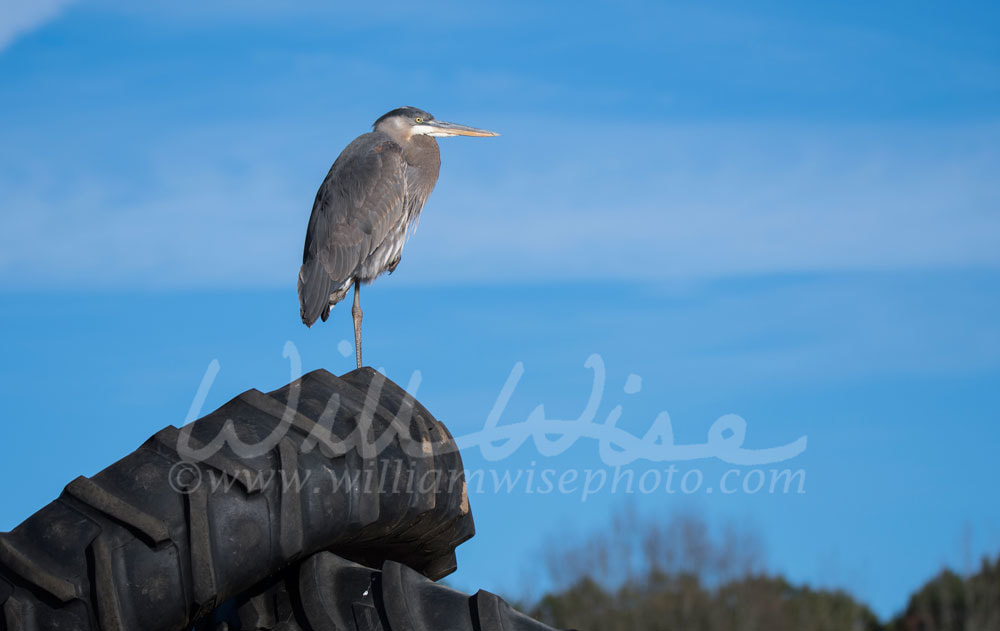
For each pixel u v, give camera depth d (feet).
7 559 20.51
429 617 22.26
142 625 20.54
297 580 23.44
